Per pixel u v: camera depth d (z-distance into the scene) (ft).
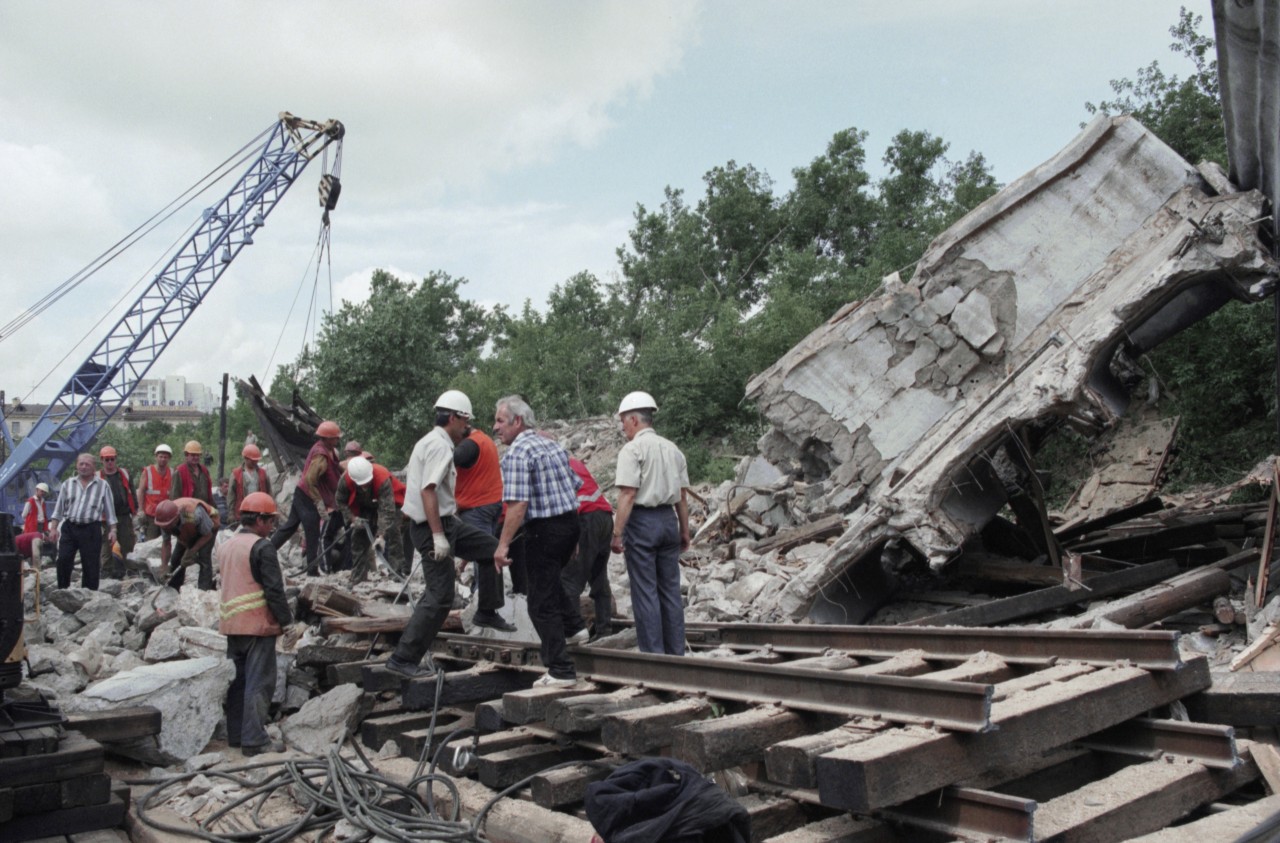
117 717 16.83
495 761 15.14
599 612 23.41
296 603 24.84
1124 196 27.84
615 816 8.79
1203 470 46.09
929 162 115.14
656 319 103.50
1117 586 25.53
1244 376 45.52
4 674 14.76
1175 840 10.28
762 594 30.63
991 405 27.12
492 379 107.65
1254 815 10.81
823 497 32.78
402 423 103.24
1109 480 41.78
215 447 178.09
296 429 66.80
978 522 28.19
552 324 123.24
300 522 35.14
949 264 29.94
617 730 13.52
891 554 32.96
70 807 14.23
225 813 15.26
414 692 18.20
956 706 11.01
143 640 23.93
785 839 11.10
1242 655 18.22
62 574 31.40
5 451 94.68
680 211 131.03
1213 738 12.25
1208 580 23.38
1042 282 28.71
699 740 12.01
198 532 30.37
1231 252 24.62
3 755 13.97
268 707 20.18
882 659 17.38
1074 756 13.57
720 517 41.01
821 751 10.86
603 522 22.26
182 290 95.25
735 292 115.75
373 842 13.75
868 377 31.50
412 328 105.09
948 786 10.77
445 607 19.03
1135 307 25.53
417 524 19.15
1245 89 21.43
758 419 80.12
